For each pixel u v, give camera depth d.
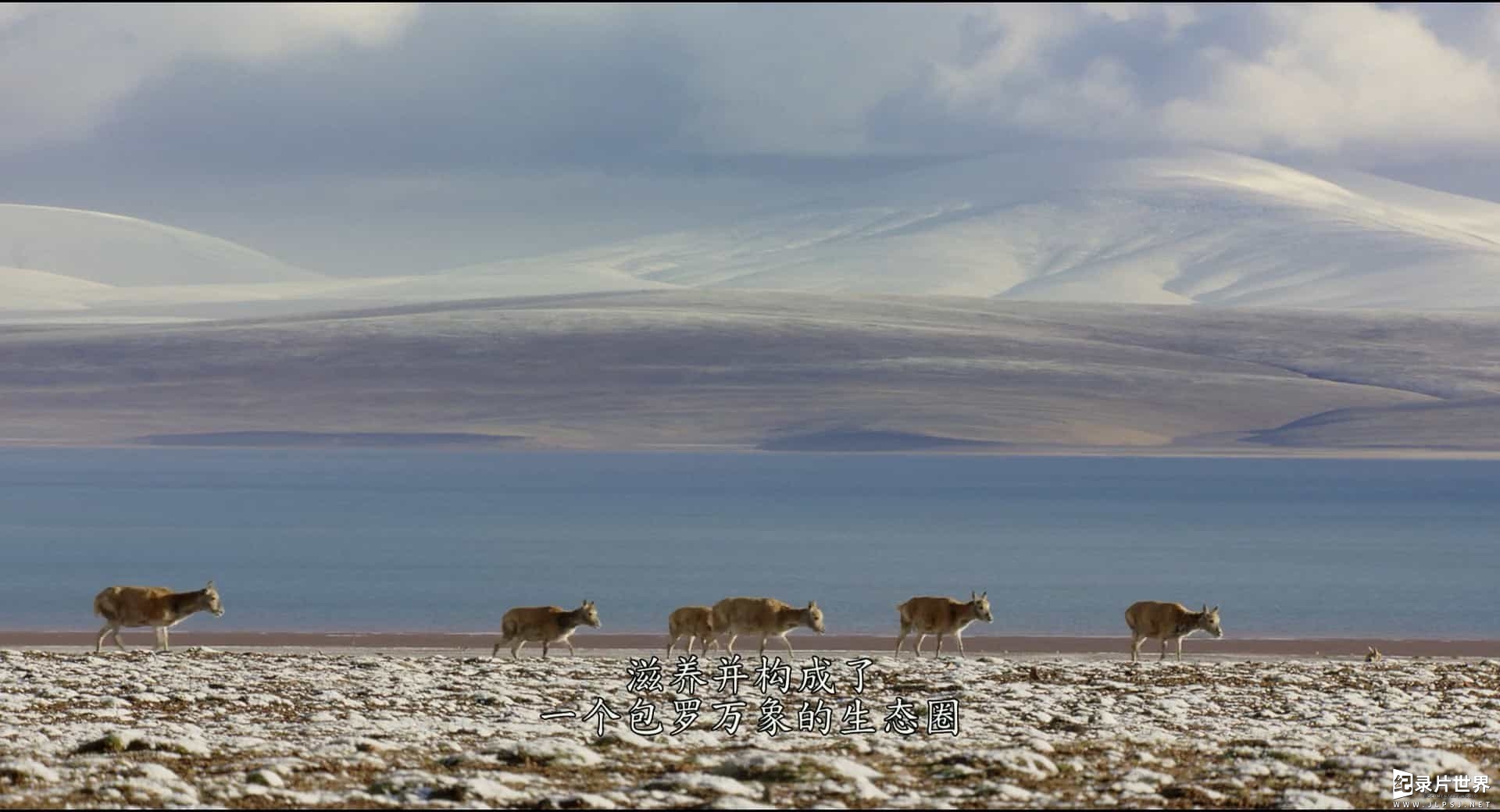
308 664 127.31
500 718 94.62
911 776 72.06
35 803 60.16
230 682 110.88
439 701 102.06
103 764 69.94
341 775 69.88
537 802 62.44
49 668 119.06
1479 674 130.50
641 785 67.12
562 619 139.12
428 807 61.28
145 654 137.75
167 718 91.62
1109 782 70.69
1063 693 110.62
